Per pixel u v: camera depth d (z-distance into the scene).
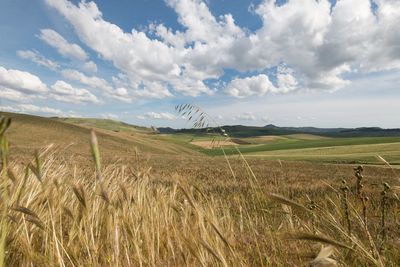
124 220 2.96
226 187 12.93
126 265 2.96
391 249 2.90
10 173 1.69
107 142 82.75
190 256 3.01
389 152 65.81
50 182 3.16
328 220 2.62
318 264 1.04
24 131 70.44
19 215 2.89
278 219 3.56
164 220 3.65
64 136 74.00
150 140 107.25
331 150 85.38
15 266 2.71
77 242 3.05
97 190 3.35
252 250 3.15
